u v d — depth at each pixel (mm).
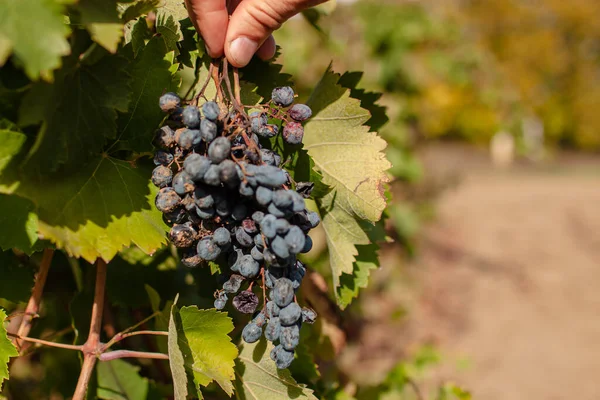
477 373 2006
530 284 2777
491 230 3584
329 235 588
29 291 575
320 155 574
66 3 404
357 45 2004
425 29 2113
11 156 440
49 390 735
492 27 6375
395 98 1934
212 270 511
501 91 3090
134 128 494
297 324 478
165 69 499
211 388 643
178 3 549
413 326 2148
